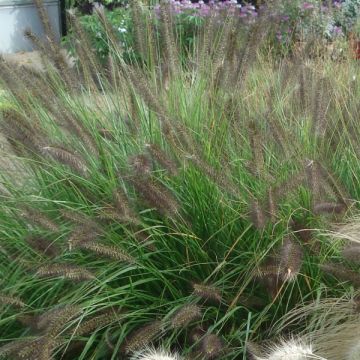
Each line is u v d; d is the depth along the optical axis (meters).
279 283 0.96
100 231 0.97
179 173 1.05
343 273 0.90
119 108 1.20
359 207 1.06
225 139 1.12
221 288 0.98
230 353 0.89
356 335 0.83
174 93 1.22
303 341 0.85
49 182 1.12
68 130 1.08
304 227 0.98
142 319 0.97
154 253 1.02
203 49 1.24
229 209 1.02
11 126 1.06
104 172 1.09
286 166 1.07
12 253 1.05
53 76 1.27
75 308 0.85
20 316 0.93
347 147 1.14
